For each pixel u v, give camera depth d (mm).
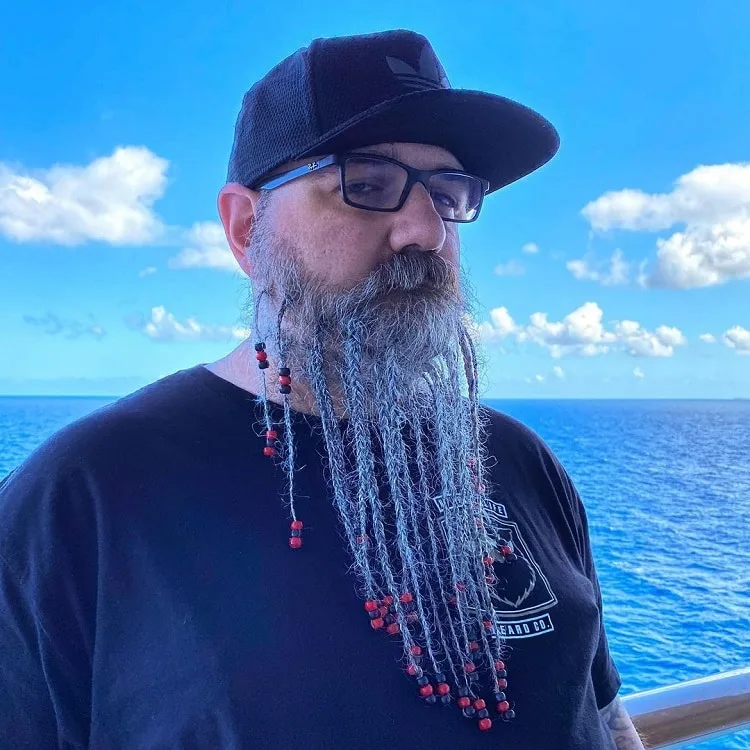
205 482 917
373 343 958
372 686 854
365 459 936
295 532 899
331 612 876
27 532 882
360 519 918
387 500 964
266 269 1046
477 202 1164
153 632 868
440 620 923
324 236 988
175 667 854
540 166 1225
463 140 1073
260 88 1078
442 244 1026
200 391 1007
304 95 987
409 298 971
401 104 952
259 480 938
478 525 1010
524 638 1003
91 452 906
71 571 879
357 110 982
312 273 989
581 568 1237
